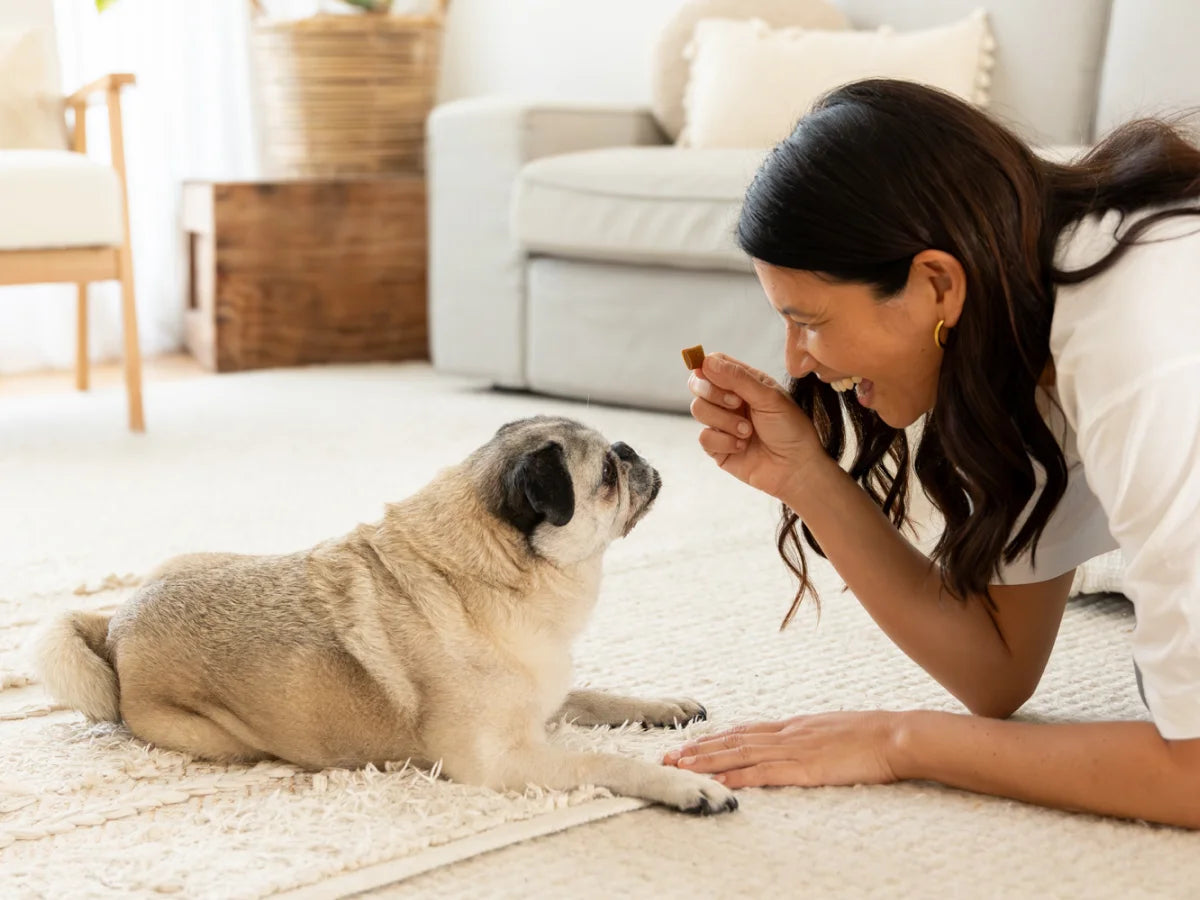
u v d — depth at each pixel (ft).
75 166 10.04
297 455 9.89
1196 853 3.85
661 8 14.11
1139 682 4.20
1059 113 10.55
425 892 3.69
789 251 3.76
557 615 4.50
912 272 3.72
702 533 7.73
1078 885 3.67
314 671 4.46
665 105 12.45
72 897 3.62
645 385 11.31
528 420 4.92
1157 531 3.62
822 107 3.95
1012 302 3.75
